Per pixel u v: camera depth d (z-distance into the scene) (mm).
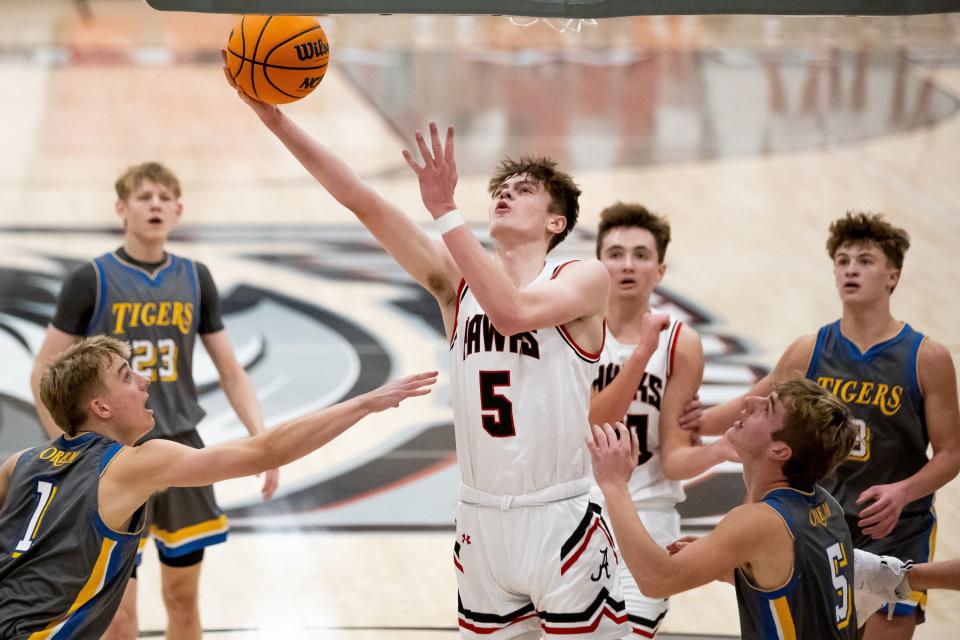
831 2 6570
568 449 6066
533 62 31031
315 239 19391
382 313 16391
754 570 5527
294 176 22656
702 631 9070
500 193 6312
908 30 33531
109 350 6352
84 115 26031
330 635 8930
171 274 8711
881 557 6355
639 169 22859
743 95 28016
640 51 32094
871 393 7684
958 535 10438
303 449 5887
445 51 32031
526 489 6016
